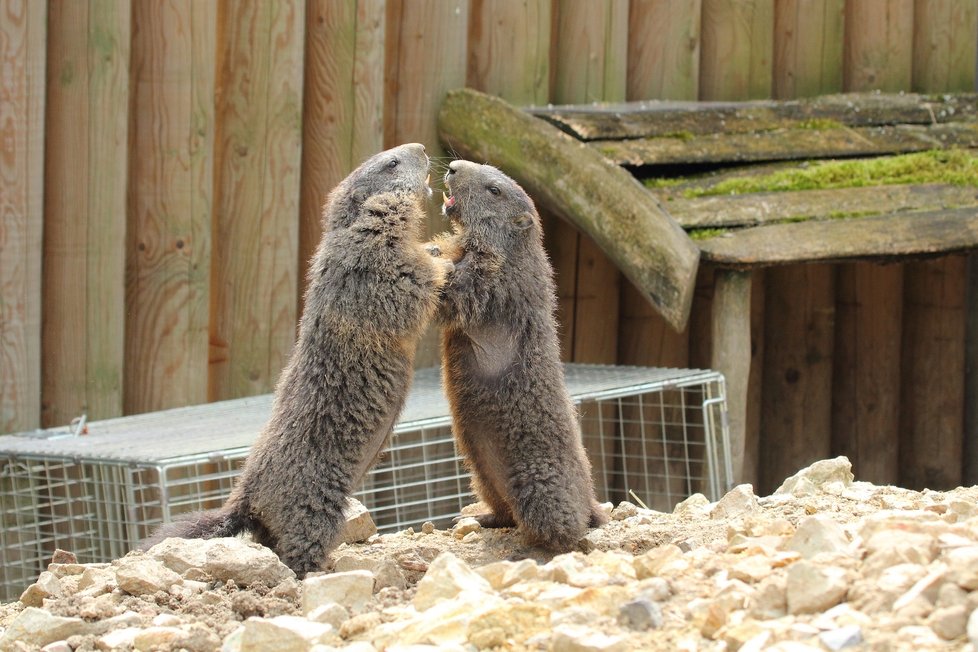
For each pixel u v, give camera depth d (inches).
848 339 627.8
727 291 534.3
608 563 280.4
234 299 513.7
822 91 621.9
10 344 465.7
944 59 629.9
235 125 510.3
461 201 371.6
